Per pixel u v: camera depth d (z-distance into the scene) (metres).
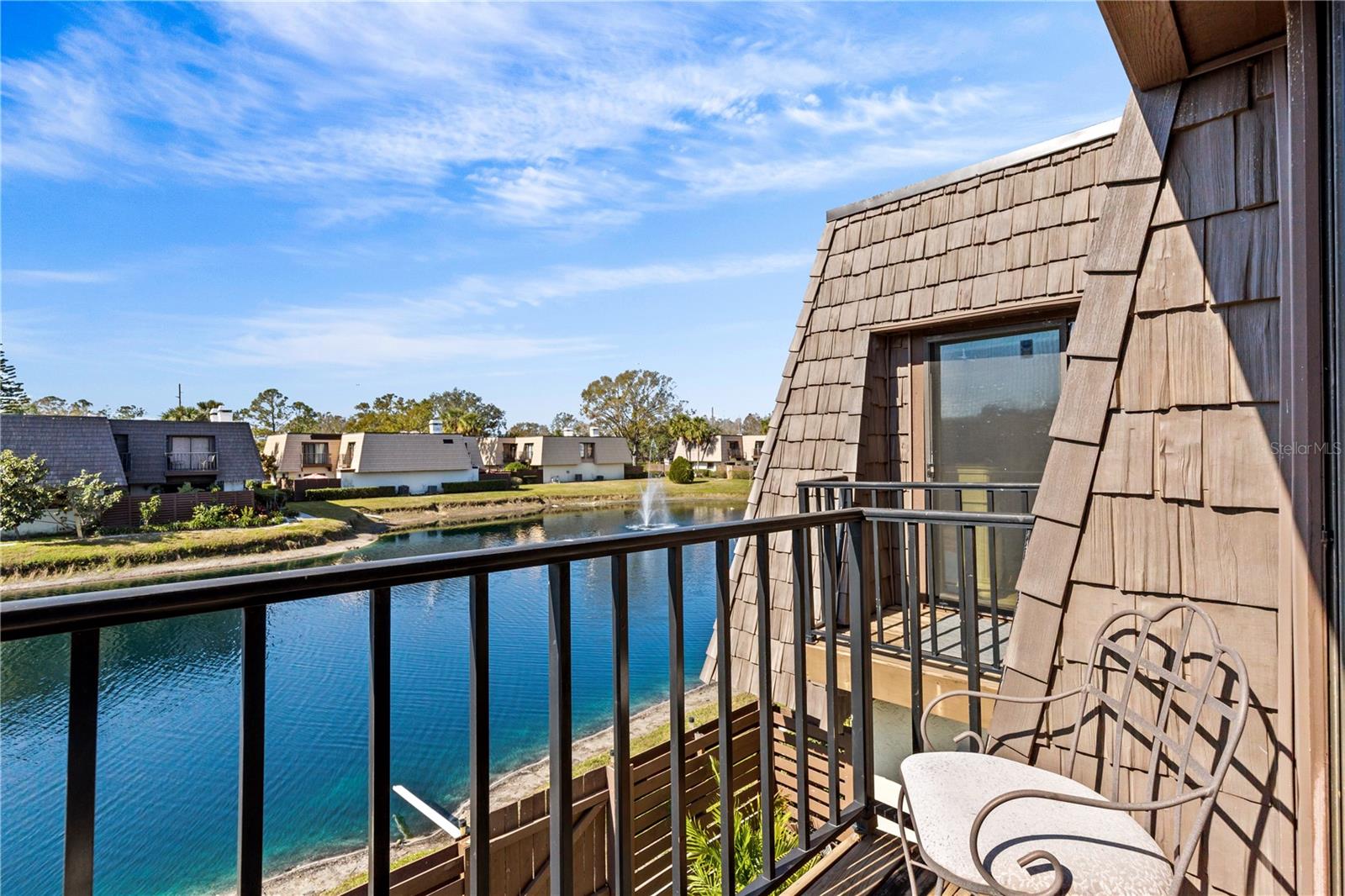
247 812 0.81
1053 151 4.15
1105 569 1.86
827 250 5.41
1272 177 1.66
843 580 4.44
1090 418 1.94
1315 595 1.31
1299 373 1.36
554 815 1.17
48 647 11.18
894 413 4.94
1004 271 4.23
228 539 19.92
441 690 9.22
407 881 3.54
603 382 55.31
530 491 37.59
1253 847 1.49
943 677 3.46
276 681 9.51
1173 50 1.73
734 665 5.19
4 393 32.22
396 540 22.36
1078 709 1.87
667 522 26.81
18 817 6.13
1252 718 1.54
